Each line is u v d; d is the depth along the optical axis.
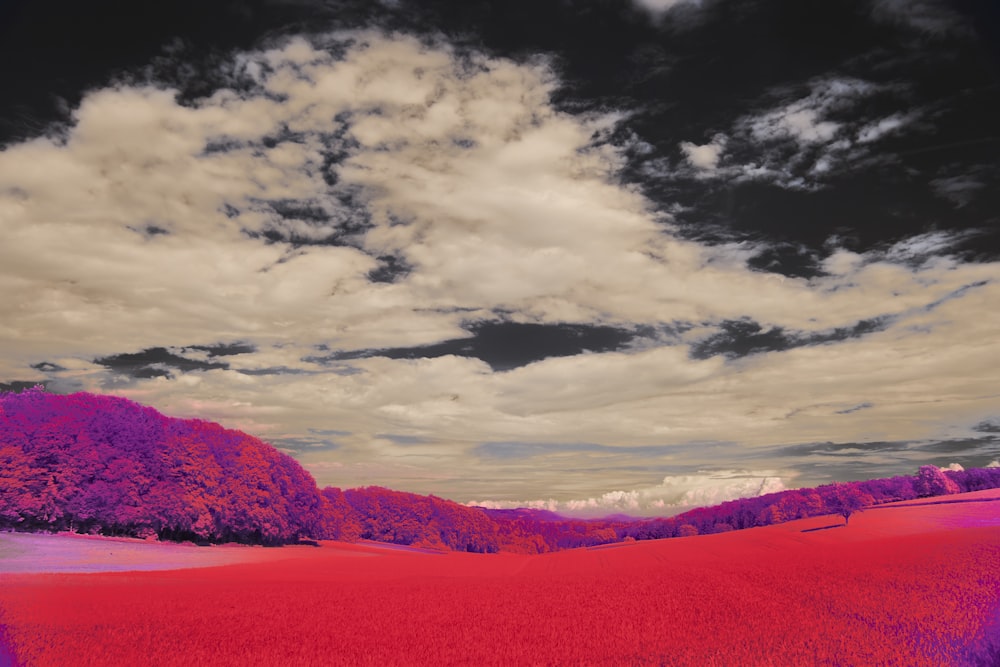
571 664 20.20
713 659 19.33
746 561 60.28
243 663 20.92
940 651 18.25
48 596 36.53
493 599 39.22
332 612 33.06
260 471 108.50
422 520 191.88
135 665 20.53
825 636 21.44
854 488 152.12
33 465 78.88
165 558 73.81
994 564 37.53
